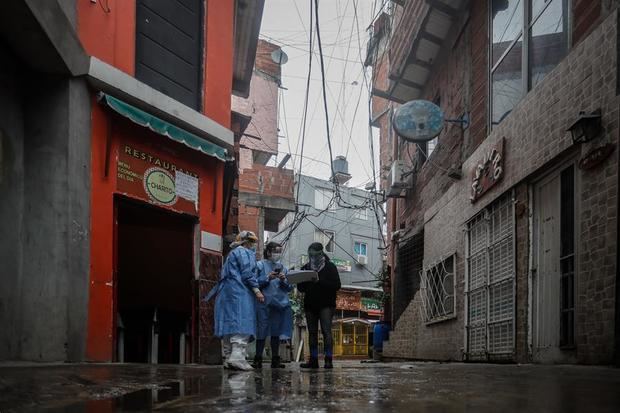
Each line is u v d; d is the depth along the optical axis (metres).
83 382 4.06
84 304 7.25
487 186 10.14
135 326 9.10
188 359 9.43
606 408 2.75
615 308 6.07
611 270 6.24
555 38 8.32
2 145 6.74
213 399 3.15
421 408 2.75
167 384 4.16
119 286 9.02
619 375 5.16
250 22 12.70
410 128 11.72
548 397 3.26
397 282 17.38
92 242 7.61
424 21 13.05
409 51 14.41
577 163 7.30
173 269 9.47
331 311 7.74
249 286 6.64
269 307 8.00
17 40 6.52
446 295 12.61
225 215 12.53
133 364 7.23
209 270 9.87
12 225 6.84
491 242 10.14
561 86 7.64
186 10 10.16
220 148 10.12
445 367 7.92
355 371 6.73
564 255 7.65
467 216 11.33
